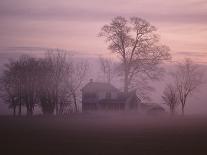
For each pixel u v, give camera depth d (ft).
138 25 319.68
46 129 202.49
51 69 337.11
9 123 245.04
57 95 329.52
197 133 184.14
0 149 131.44
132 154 122.83
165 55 319.47
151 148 134.92
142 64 315.37
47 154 122.31
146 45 318.45
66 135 173.78
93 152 126.11
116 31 319.27
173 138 163.63
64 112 322.75
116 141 152.97
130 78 319.06
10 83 338.54
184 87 357.82
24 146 138.51
